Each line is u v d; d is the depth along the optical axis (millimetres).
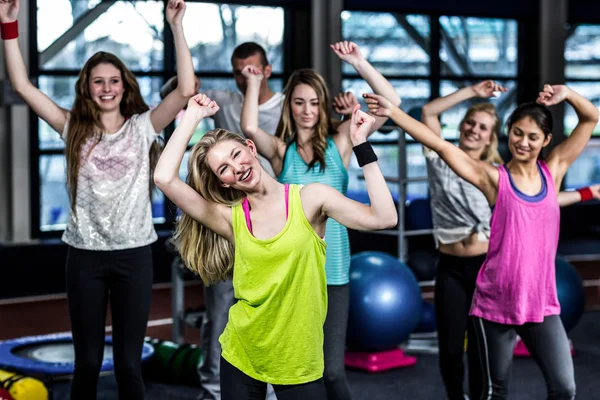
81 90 3623
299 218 2652
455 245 3955
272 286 2641
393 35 10102
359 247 9414
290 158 3633
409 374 5113
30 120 8367
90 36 8586
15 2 3551
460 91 4004
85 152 3580
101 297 3590
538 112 3268
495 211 3307
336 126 3691
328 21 9250
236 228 2695
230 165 2625
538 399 4602
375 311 4938
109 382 4977
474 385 3926
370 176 2643
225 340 2783
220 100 4477
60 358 4605
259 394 2768
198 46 9078
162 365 4910
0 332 6605
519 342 5516
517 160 3332
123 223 3570
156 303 7590
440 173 3990
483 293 3357
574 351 5617
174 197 2717
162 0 8820
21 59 3621
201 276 2939
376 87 3686
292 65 9336
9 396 3871
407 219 6852
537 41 10500
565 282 5391
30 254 8188
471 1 10008
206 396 4348
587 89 11234
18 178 8320
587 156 11508
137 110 3729
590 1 10820
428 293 8016
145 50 8820
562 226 11102
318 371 2730
